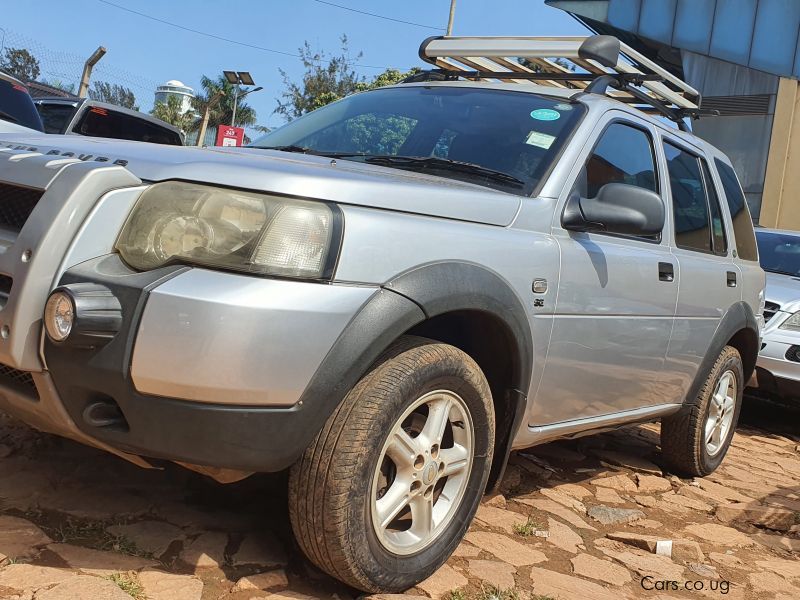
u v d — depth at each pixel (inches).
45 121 410.0
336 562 93.5
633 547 136.3
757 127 957.8
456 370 102.7
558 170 125.6
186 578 95.8
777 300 272.1
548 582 114.2
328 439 91.1
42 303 86.1
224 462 85.8
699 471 186.9
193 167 93.0
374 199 95.9
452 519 108.3
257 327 83.5
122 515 109.9
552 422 131.2
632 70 160.1
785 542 151.9
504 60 175.8
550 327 119.3
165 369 82.7
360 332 89.4
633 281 138.2
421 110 144.0
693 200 171.8
